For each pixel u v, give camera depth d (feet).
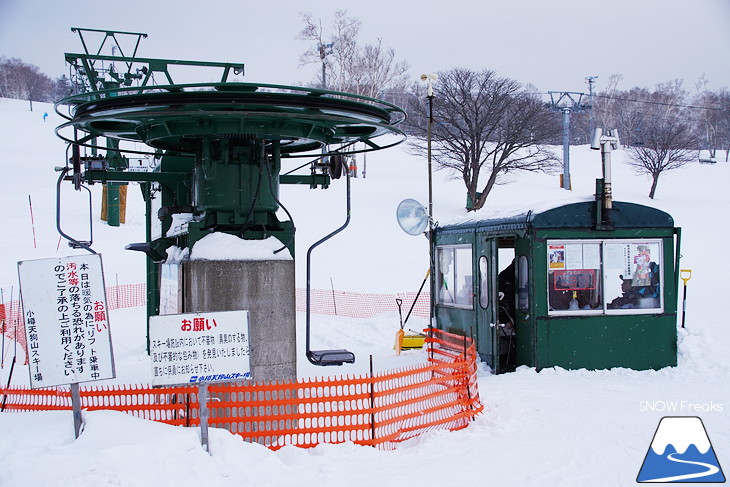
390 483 18.79
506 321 39.68
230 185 25.68
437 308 45.62
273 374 24.98
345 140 30.83
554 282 34.96
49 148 182.80
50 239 91.09
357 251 89.92
